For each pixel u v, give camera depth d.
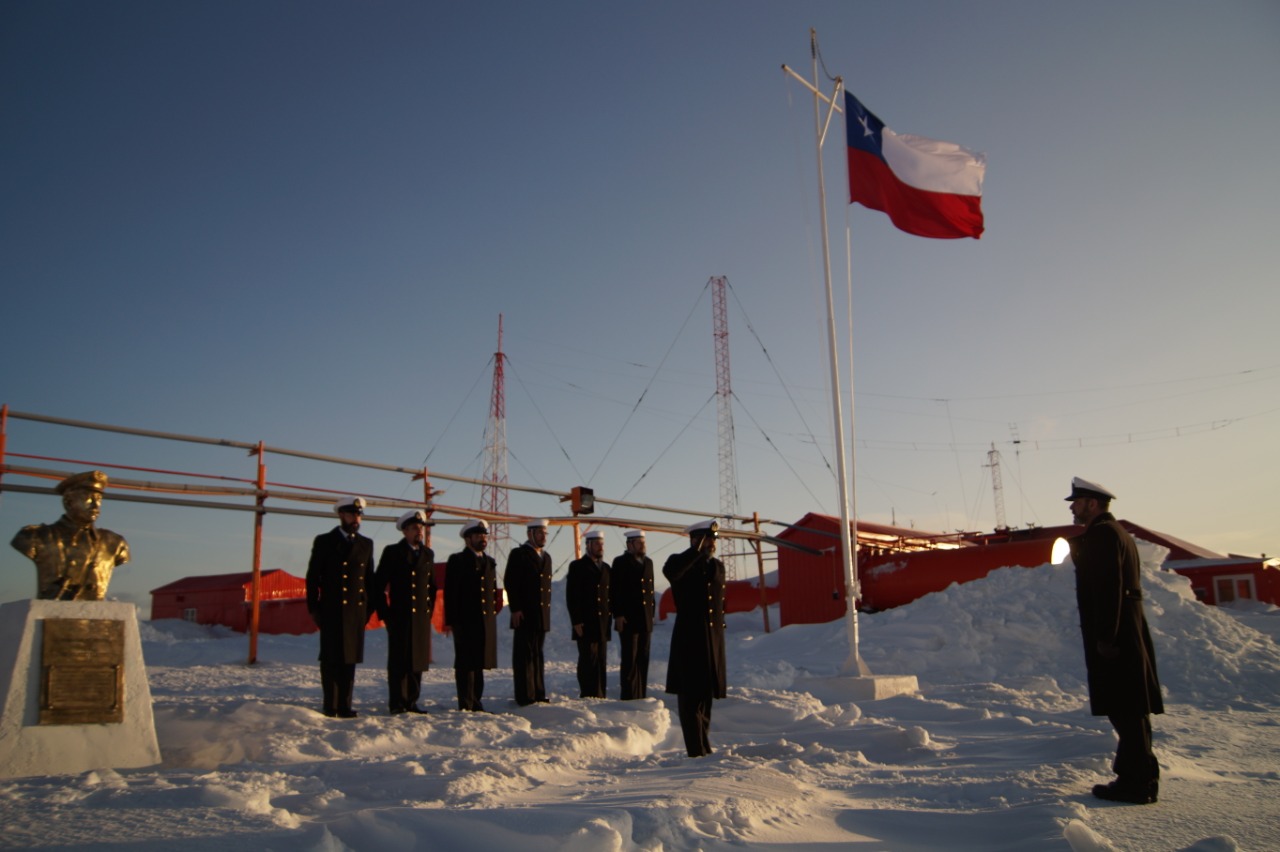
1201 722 10.41
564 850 4.04
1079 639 17.73
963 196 15.64
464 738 7.98
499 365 47.12
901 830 5.12
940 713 11.05
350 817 4.33
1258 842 4.81
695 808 4.92
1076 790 6.12
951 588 20.83
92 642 6.56
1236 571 28.80
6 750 6.04
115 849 3.78
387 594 10.31
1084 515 6.48
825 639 20.98
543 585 11.20
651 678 14.76
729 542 29.83
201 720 7.84
